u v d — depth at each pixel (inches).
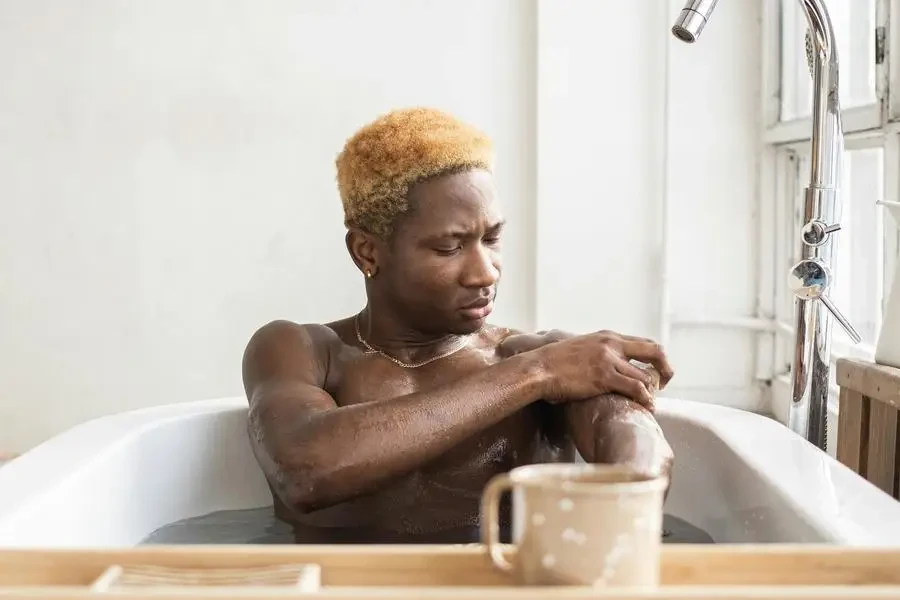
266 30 107.2
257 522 54.5
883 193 78.7
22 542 38.1
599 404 44.4
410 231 45.9
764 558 25.4
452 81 107.9
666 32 105.8
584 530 22.9
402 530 47.1
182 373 110.3
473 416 42.8
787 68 102.7
